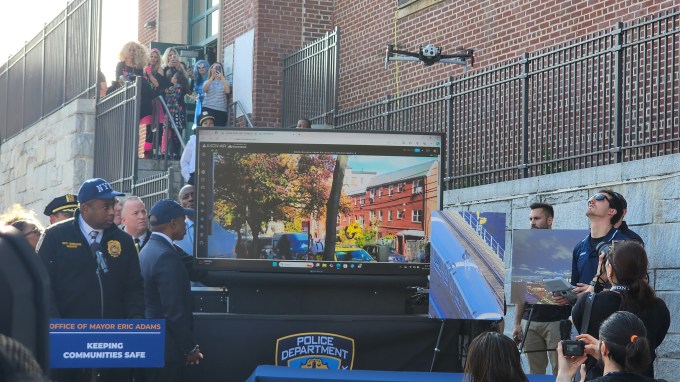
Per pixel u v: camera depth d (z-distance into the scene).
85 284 6.41
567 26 12.23
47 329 1.63
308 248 7.34
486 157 11.70
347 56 17.48
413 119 13.10
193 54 21.08
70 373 6.38
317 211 7.36
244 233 7.32
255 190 7.32
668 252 8.69
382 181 7.43
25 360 1.51
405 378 6.09
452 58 14.24
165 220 6.92
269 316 7.10
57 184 18.03
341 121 15.11
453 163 12.30
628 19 11.21
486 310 6.88
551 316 8.26
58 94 18.89
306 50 16.77
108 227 6.56
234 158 7.31
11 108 21.94
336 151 7.38
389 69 16.12
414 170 7.46
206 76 18.58
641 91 9.85
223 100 18.14
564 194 10.11
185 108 18.66
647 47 9.35
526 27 12.99
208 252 7.28
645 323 5.76
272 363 7.08
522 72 11.30
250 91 18.11
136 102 15.33
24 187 20.31
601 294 5.80
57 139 18.14
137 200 8.14
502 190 11.12
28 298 1.59
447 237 6.94
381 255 7.38
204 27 22.59
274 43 18.02
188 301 6.85
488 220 6.94
